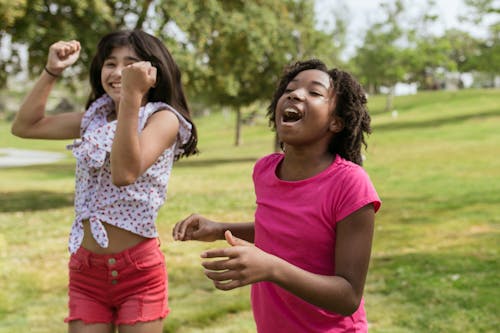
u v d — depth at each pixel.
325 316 1.90
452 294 4.90
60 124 2.67
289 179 2.02
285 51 19.41
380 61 43.44
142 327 2.45
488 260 6.07
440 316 4.38
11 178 18.55
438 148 20.59
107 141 2.40
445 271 5.69
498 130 24.66
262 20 13.63
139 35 2.52
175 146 2.55
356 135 2.02
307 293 1.67
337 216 1.87
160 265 2.51
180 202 11.30
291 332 1.94
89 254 2.43
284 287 1.65
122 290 2.45
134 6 11.10
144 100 2.52
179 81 2.63
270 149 29.20
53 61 2.55
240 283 1.58
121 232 2.43
